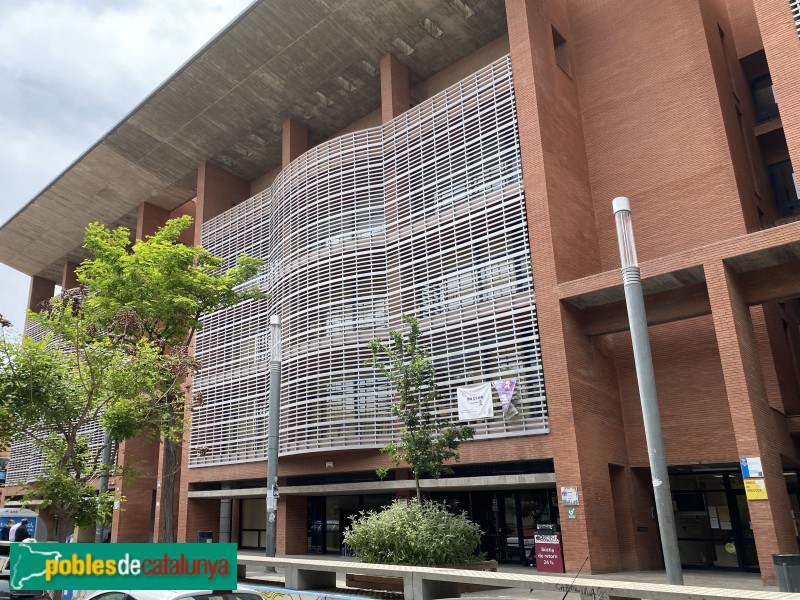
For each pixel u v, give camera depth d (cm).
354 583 1208
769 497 1411
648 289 1777
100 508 1243
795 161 1548
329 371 2259
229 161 3478
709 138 2008
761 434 1489
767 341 1828
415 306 2184
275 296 2675
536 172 1969
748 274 1675
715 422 1825
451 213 2166
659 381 1952
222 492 2747
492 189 2077
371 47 2702
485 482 1855
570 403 1748
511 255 1962
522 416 1831
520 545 2012
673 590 646
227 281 2002
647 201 2102
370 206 2419
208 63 2833
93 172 3606
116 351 1375
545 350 1833
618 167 2188
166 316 1833
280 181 2772
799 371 2089
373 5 2512
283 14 2591
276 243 2750
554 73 2197
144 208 3856
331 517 2595
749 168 2125
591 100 2302
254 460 2588
